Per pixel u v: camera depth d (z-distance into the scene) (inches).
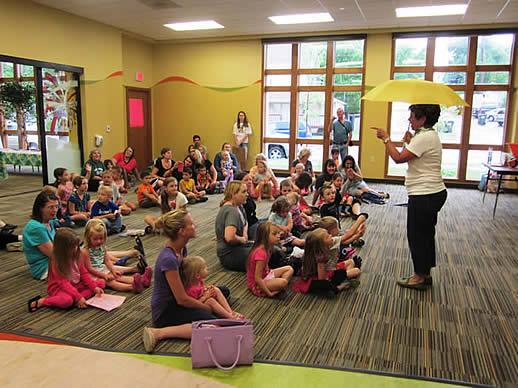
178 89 400.8
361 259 157.9
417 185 125.0
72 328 102.2
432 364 89.4
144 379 69.2
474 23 310.3
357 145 359.3
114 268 130.8
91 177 297.1
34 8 269.4
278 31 351.6
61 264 113.3
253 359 88.9
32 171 379.6
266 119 383.6
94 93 325.4
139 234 183.9
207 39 381.1
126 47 368.8
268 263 134.3
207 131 398.0
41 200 131.4
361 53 348.2
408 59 338.3
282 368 85.7
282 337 99.5
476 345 97.7
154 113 410.6
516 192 307.7
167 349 91.8
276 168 386.6
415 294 126.7
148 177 248.1
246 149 383.2
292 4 269.1
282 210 158.7
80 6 278.5
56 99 298.0
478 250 171.3
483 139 332.5
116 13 296.5
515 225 212.8
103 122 337.1
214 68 386.9
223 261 144.0
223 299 107.2
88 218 192.1
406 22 311.7
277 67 373.1
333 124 342.0
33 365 72.6
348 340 98.8
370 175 357.1
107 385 67.3
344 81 356.5
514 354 94.0
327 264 128.1
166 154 276.2
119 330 101.4
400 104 344.8
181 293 95.9
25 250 132.6
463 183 335.9
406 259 159.5
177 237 98.0
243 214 154.3
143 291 124.7
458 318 111.4
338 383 81.1
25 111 350.9
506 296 126.0
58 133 302.7
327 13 290.7
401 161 125.2
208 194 291.9
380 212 239.8
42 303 111.7
